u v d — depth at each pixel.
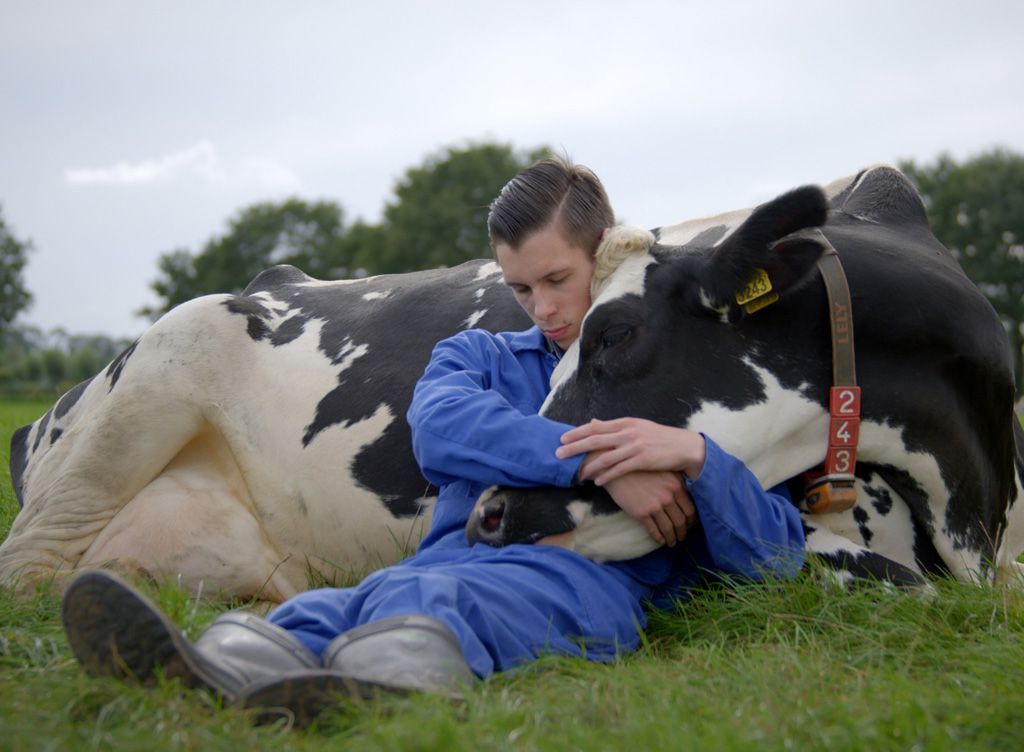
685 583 3.33
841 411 3.30
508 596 2.71
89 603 2.16
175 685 2.21
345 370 4.48
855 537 3.54
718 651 2.70
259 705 2.15
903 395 3.39
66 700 2.20
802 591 3.00
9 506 5.73
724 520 3.02
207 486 4.52
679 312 3.29
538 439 2.99
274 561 4.45
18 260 56.84
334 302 4.89
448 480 3.23
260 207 63.78
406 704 2.13
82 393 5.29
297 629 2.59
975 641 2.83
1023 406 13.84
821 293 3.37
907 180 4.26
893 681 2.34
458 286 4.59
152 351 4.57
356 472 4.29
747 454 3.28
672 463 2.96
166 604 2.92
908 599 2.99
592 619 2.84
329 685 2.16
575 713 2.18
